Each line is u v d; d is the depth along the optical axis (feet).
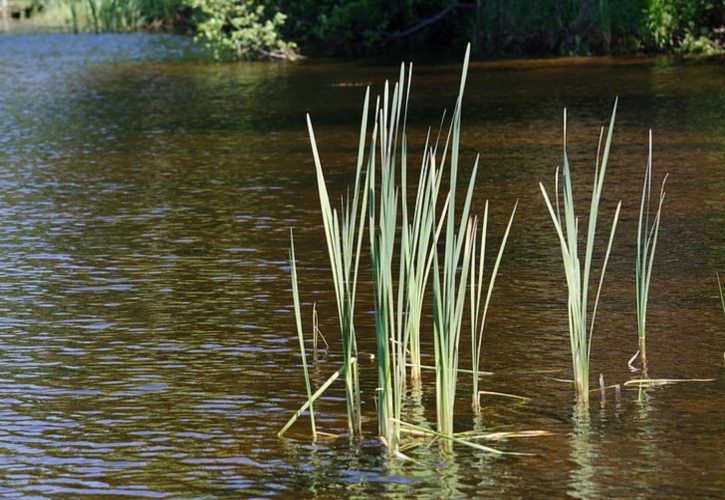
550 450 17.44
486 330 23.43
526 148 47.09
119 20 123.54
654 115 54.70
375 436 18.20
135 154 48.52
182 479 16.74
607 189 37.70
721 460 16.92
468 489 16.17
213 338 23.26
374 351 22.44
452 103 62.64
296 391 20.30
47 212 36.65
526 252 29.81
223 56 94.84
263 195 38.75
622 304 24.90
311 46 100.17
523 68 78.79
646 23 84.38
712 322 23.44
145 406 19.63
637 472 16.57
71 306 25.75
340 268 17.84
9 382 20.89
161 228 33.94
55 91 73.15
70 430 18.63
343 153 47.39
